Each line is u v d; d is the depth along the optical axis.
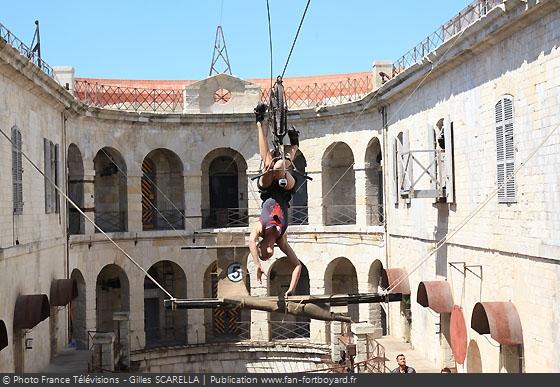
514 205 21.34
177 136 39.12
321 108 37.62
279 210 11.99
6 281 23.34
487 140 23.22
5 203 23.70
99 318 39.59
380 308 37.03
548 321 19.33
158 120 38.22
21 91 26.03
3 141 23.69
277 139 12.34
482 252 23.80
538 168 19.83
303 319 41.00
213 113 39.22
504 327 21.00
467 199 25.02
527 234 20.50
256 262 11.77
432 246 28.64
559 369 18.69
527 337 20.64
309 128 38.81
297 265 12.48
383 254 34.84
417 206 30.36
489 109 23.03
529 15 19.73
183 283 40.66
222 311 41.56
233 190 41.88
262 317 39.50
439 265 27.88
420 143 29.75
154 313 41.03
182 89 40.41
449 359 27.77
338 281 40.41
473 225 24.47
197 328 39.34
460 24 24.59
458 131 25.73
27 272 25.92
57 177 31.19
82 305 34.81
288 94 40.22
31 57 26.14
